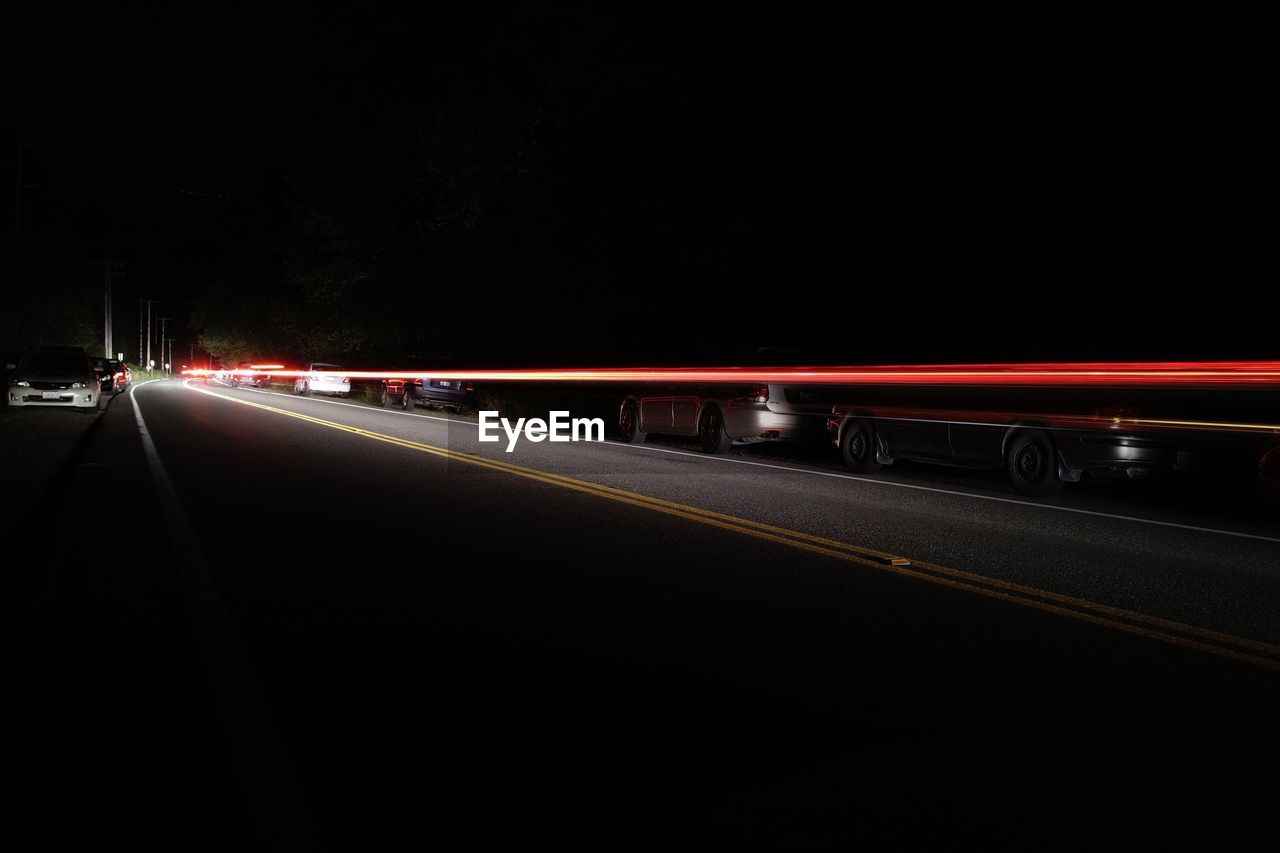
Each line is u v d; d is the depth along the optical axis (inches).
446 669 206.7
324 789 151.6
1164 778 154.8
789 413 621.9
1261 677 201.2
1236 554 323.3
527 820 142.1
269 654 215.9
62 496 442.0
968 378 546.6
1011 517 397.4
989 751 165.2
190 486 472.7
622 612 249.9
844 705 186.1
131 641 225.0
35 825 139.9
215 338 3334.2
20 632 232.1
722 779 155.2
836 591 271.4
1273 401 459.8
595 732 173.5
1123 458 424.5
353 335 1972.2
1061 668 206.7
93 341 2176.4
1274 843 135.3
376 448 660.7
